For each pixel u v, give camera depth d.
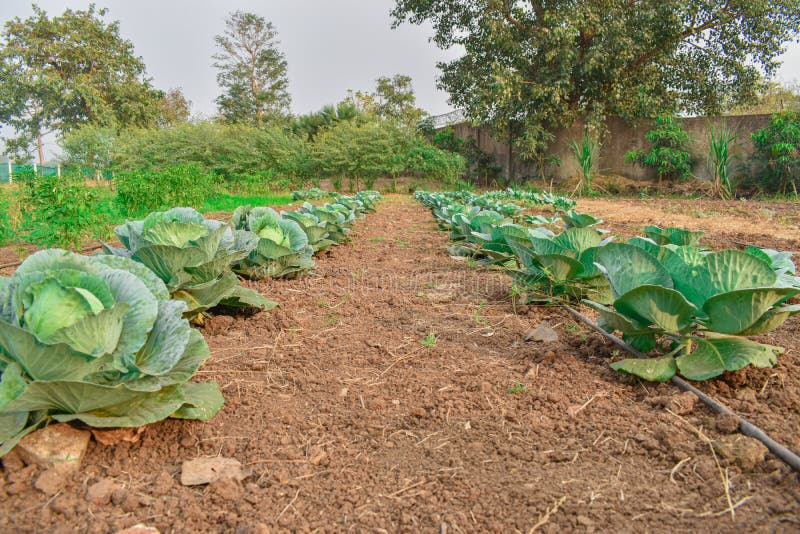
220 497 2.11
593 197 22.50
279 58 56.78
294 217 6.57
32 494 2.03
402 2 29.97
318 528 1.95
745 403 2.70
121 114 47.84
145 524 1.95
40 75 42.72
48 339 1.99
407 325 4.39
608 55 23.81
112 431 2.36
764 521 1.87
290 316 4.46
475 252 7.18
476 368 3.40
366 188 29.73
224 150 28.22
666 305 2.84
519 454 2.41
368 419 2.79
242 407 2.88
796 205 16.22
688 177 22.67
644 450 2.39
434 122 37.81
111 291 2.42
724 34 24.42
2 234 8.73
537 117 26.09
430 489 2.18
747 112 30.61
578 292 4.54
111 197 15.42
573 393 2.98
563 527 1.91
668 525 1.89
